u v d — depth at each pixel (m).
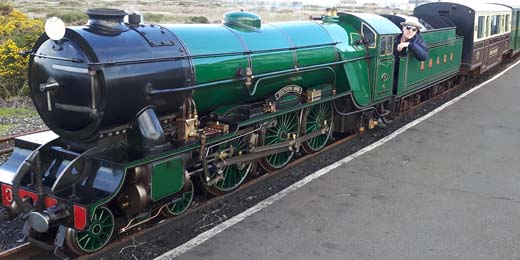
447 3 15.88
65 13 29.16
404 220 6.18
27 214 4.92
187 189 5.98
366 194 7.04
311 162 8.52
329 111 9.21
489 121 11.69
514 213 6.43
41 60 5.29
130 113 5.35
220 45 6.51
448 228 5.96
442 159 8.73
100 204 4.88
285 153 8.20
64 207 4.92
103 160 5.18
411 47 10.89
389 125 11.20
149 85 5.40
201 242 5.54
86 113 5.11
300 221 6.12
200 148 6.06
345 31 9.41
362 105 9.58
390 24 10.46
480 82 17.61
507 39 21.67
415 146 9.53
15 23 17.39
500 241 5.64
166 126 5.95
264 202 6.70
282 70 7.48
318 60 8.31
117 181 5.05
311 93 8.31
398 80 11.04
